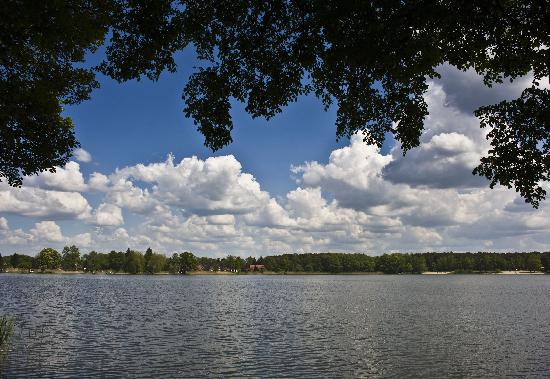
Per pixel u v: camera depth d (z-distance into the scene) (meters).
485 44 12.77
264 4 12.24
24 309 67.50
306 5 12.00
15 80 17.11
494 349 36.62
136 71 13.40
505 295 107.19
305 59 12.31
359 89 13.69
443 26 11.97
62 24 12.17
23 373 27.95
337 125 15.17
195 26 12.46
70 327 48.41
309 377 28.16
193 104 13.98
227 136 14.07
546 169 13.73
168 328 48.62
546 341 40.41
